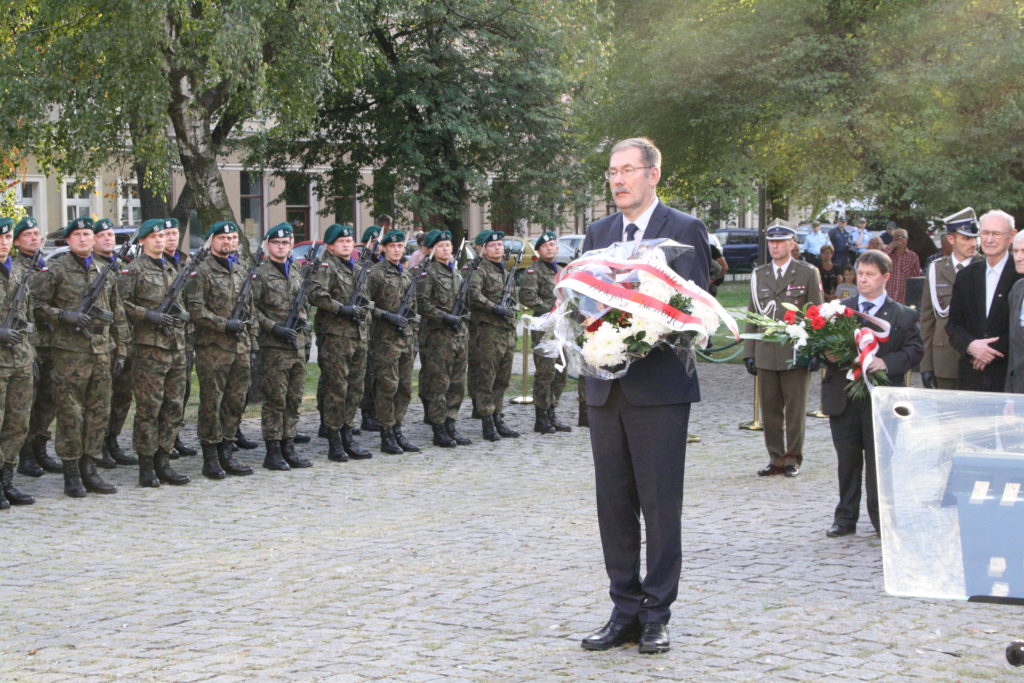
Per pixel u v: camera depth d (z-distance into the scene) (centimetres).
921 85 1861
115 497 932
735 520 831
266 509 888
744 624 586
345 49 1602
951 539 376
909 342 792
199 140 1548
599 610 614
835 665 522
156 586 673
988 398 400
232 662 533
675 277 507
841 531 781
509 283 1218
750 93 1972
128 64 1424
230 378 1018
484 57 2789
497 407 1223
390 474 1030
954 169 1933
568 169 2988
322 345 1091
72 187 1650
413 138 2795
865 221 2783
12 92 1476
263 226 3916
